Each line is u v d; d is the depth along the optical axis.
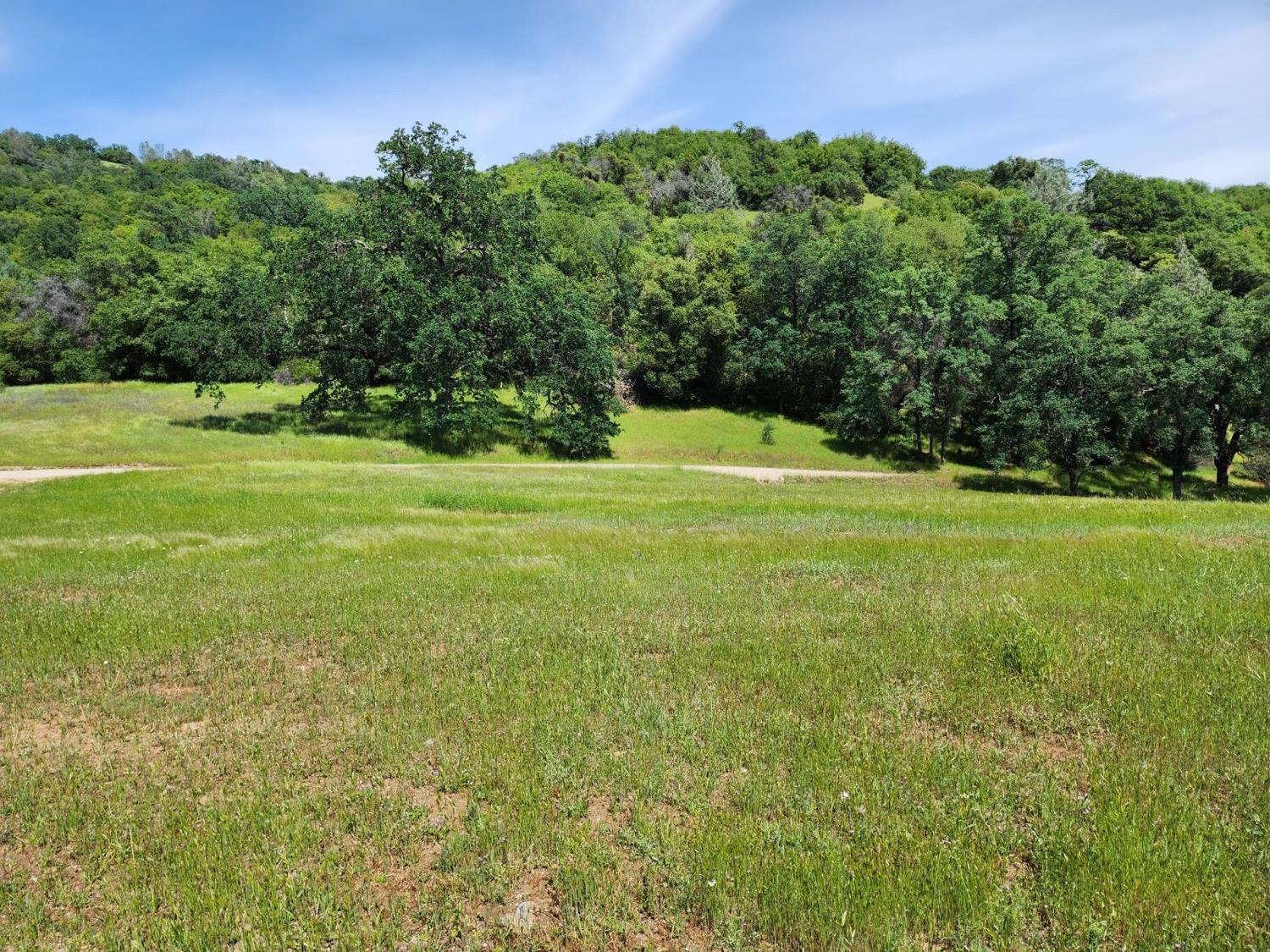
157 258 71.94
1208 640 7.49
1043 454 44.44
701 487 27.66
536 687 6.69
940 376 53.75
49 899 4.17
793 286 67.19
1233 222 99.12
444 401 44.75
